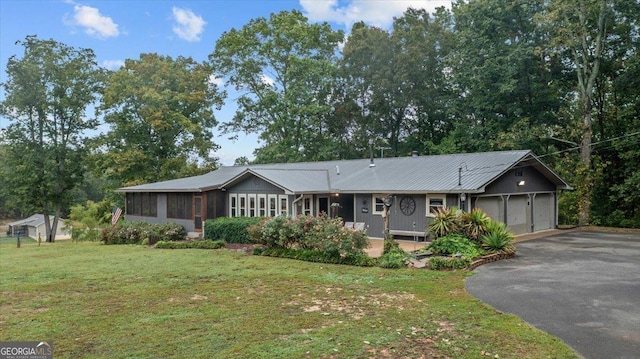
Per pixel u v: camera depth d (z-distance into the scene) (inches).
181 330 242.8
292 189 693.9
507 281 368.5
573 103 1028.5
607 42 926.4
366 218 733.3
